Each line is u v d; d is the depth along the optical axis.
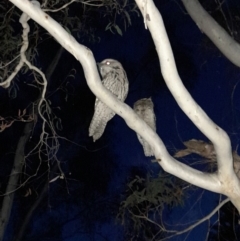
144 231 7.69
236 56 5.94
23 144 8.67
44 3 4.93
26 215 9.30
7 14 6.06
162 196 7.12
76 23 7.61
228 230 8.21
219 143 4.18
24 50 4.54
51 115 7.09
